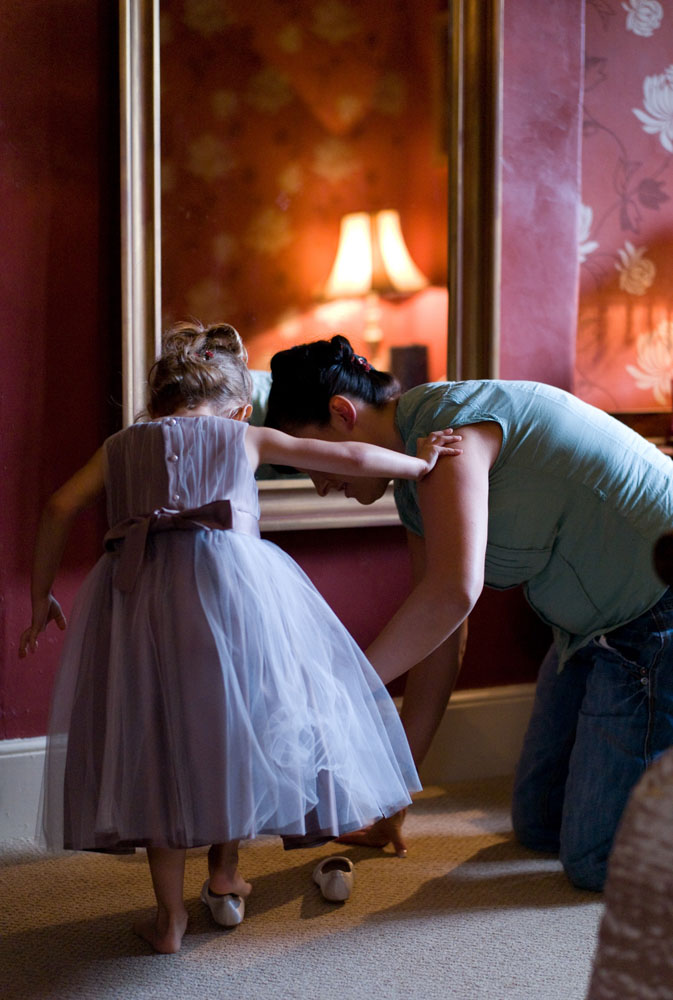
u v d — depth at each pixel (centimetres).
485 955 167
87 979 159
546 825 211
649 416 282
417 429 177
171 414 181
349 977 160
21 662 219
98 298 218
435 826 226
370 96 236
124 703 159
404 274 242
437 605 162
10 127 208
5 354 212
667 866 77
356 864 205
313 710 167
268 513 229
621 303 277
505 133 248
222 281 227
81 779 164
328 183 234
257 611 163
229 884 181
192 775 154
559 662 202
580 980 159
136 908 185
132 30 211
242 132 226
